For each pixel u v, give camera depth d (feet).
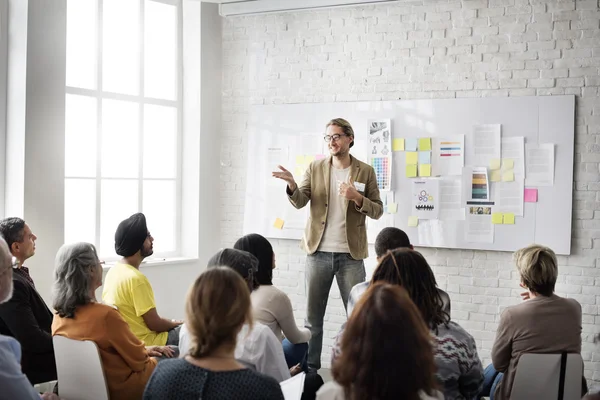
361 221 16.40
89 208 19.13
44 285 17.02
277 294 11.82
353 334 5.72
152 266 19.94
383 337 5.55
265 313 11.62
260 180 20.84
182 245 21.48
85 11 18.95
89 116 19.06
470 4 17.99
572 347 10.89
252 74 21.04
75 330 10.11
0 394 7.61
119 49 19.84
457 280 18.30
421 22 18.60
